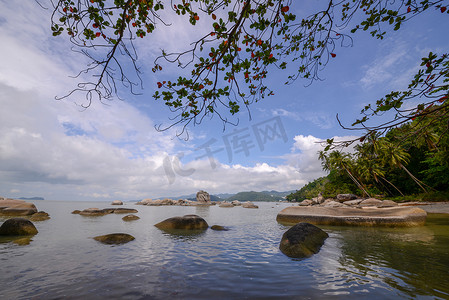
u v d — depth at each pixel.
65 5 2.36
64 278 3.59
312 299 2.79
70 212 21.36
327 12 2.84
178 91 2.81
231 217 18.03
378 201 26.94
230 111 3.11
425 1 2.29
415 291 3.00
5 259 4.73
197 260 4.77
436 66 1.98
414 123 2.36
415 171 32.25
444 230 8.80
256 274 3.81
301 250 5.22
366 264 4.32
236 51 2.78
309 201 44.06
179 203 54.31
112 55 2.44
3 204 19.33
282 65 3.37
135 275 3.76
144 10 2.51
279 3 2.54
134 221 13.45
